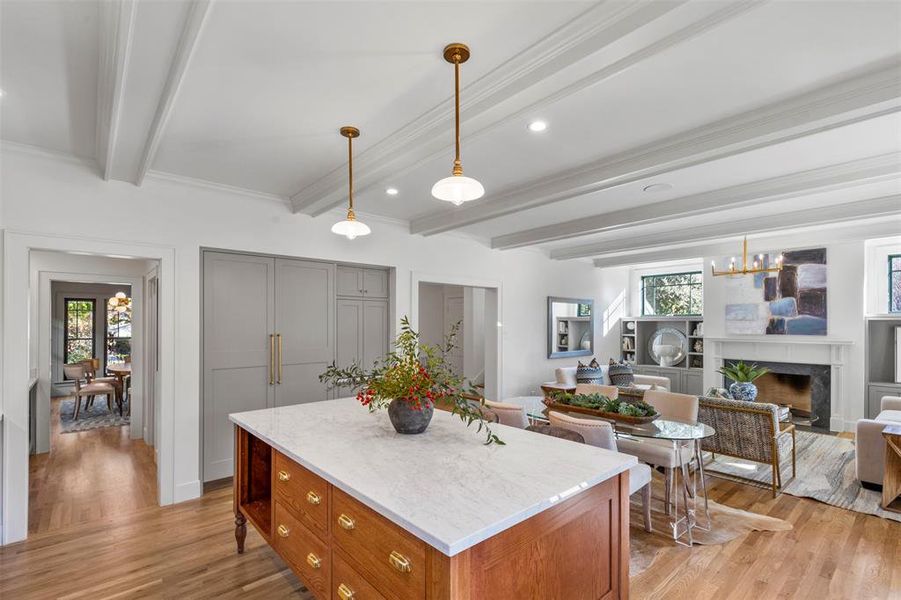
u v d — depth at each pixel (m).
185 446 3.67
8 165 3.01
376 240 4.96
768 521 3.28
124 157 2.95
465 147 2.99
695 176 3.55
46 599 2.37
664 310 8.68
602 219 4.87
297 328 4.41
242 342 4.06
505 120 2.42
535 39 1.89
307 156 3.20
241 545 2.83
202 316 3.86
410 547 1.39
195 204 3.76
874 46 1.88
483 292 8.34
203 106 2.46
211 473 3.88
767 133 2.44
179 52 1.84
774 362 6.66
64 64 2.10
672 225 5.49
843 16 1.69
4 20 1.78
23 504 3.00
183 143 2.96
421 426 2.31
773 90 2.25
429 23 1.79
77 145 3.05
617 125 2.66
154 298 4.78
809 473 4.34
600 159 3.22
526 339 6.84
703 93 2.28
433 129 2.62
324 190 3.67
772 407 3.75
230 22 1.76
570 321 7.66
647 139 2.87
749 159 3.17
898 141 2.84
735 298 6.94
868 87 2.10
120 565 2.70
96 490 3.85
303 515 2.03
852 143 2.88
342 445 2.12
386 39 1.89
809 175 3.40
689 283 8.36
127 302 8.30
